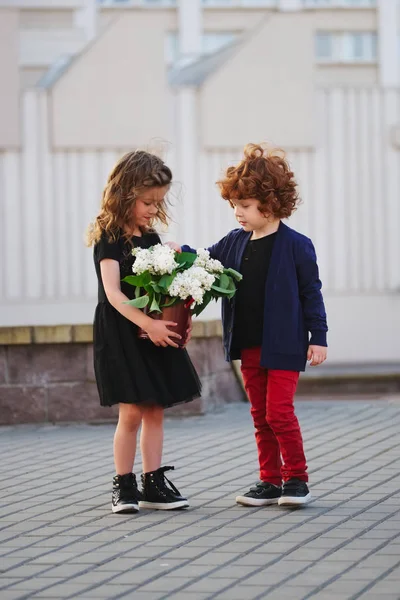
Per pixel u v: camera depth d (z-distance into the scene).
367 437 8.88
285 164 6.22
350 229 23.84
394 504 6.17
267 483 6.29
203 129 22.92
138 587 4.60
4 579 4.77
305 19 23.09
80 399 10.58
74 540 5.48
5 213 22.89
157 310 5.95
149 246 6.26
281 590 4.49
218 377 11.38
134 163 6.11
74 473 7.57
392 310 23.89
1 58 22.58
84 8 31.33
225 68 22.97
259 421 6.31
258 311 6.21
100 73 22.78
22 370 10.52
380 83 35.03
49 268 22.98
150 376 6.12
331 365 23.39
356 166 23.80
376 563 4.88
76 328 10.53
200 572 4.80
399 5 34.91
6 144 22.70
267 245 6.24
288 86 23.16
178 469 7.57
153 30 22.78
